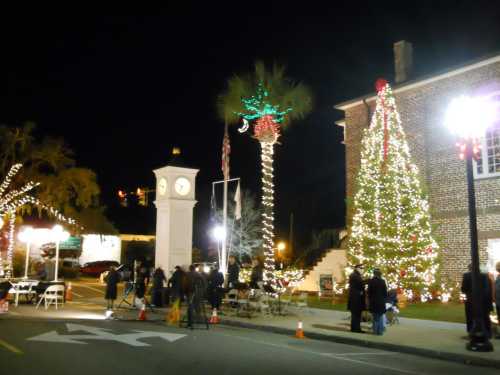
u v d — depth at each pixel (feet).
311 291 93.20
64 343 40.16
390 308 53.31
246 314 61.16
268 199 81.82
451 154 76.69
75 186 146.20
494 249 70.28
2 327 49.85
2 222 113.09
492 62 72.64
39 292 75.00
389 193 72.28
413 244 71.00
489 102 73.05
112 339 42.86
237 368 32.22
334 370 32.78
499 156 71.36
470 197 42.45
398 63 90.27
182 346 40.24
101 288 113.70
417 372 33.27
